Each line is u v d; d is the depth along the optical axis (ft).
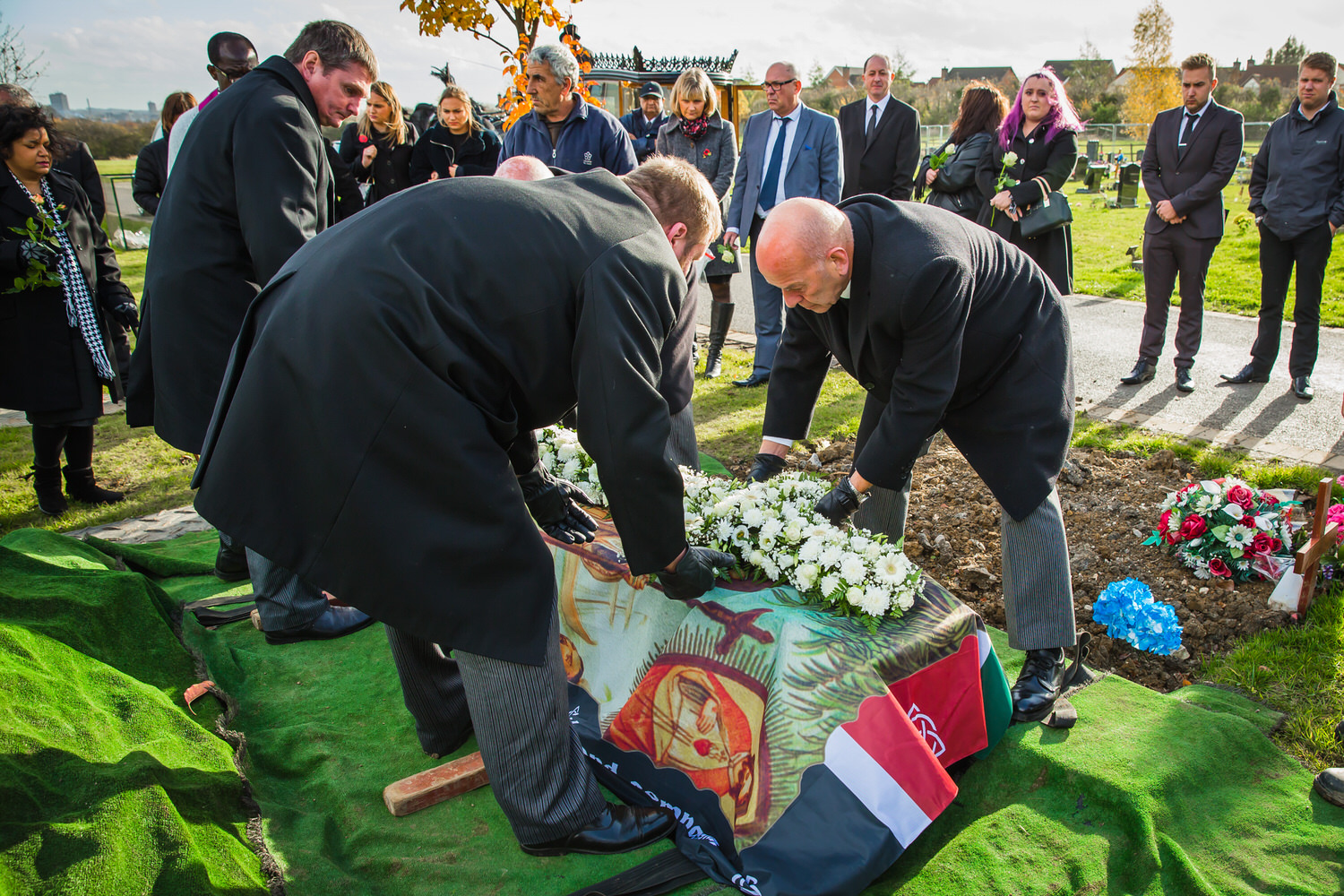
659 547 6.00
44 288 13.42
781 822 6.27
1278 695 8.73
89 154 19.92
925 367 7.39
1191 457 14.57
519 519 5.84
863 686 6.37
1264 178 18.06
